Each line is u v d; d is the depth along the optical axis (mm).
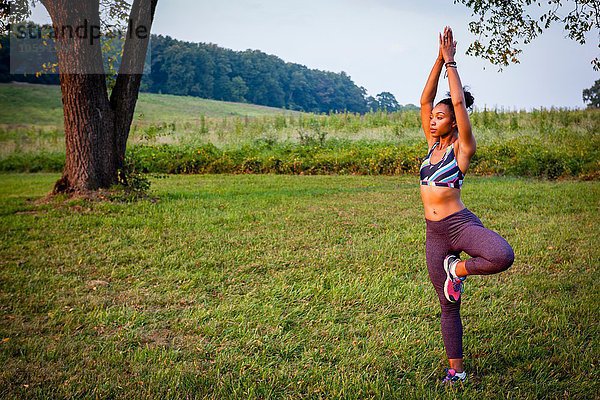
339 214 9570
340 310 4906
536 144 18078
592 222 8625
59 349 4043
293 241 7434
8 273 5992
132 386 3504
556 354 3932
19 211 9781
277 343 4168
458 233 3367
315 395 3438
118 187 11000
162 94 98312
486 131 23297
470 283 5621
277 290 5367
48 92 73125
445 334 3557
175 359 3916
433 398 3336
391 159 18000
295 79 116812
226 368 3771
